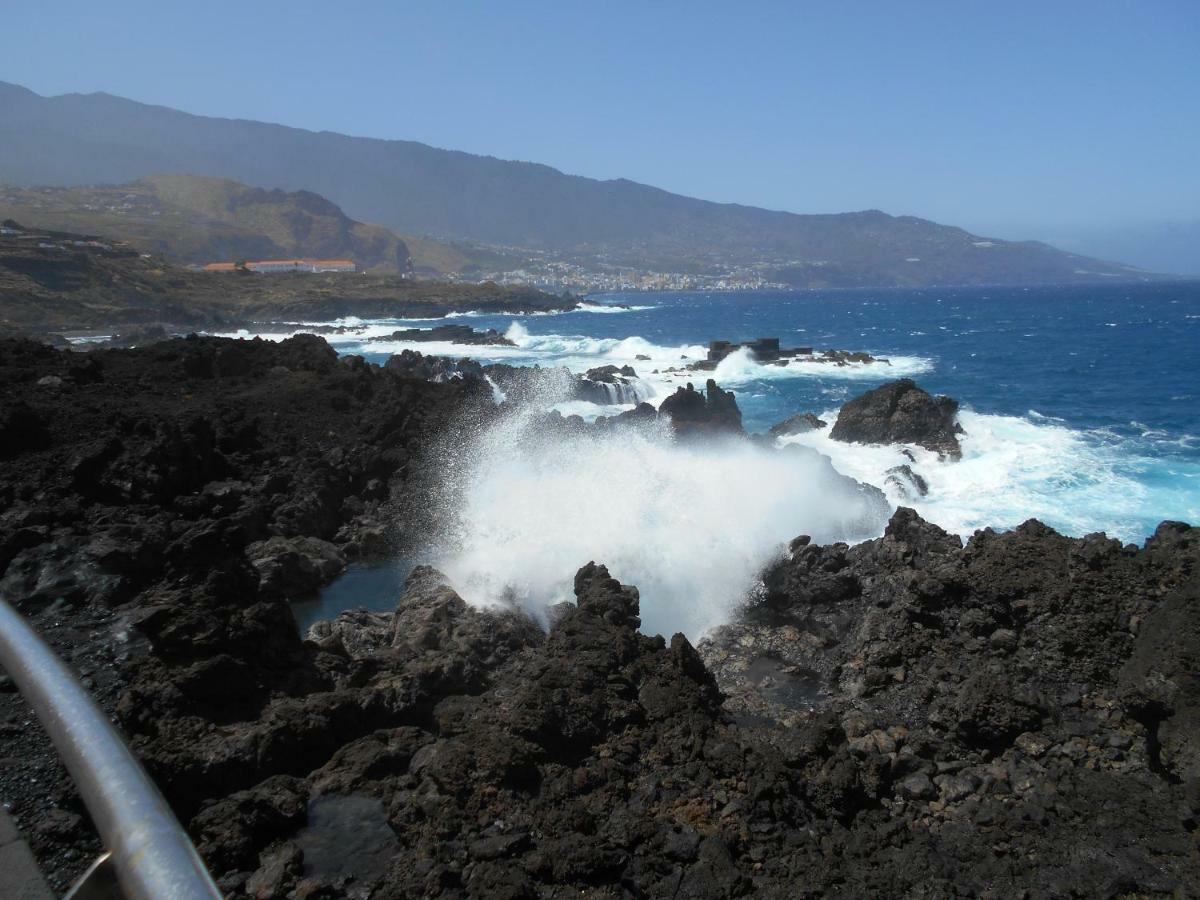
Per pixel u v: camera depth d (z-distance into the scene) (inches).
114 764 99.5
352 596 780.0
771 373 2146.9
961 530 922.7
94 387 1071.0
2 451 811.4
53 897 159.6
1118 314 5118.1
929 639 549.3
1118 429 1416.1
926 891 343.3
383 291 5393.7
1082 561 541.3
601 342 2876.5
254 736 441.7
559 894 343.3
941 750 459.8
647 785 408.5
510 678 541.0
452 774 402.6
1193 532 549.6
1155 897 332.2
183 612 523.2
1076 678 494.9
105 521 711.7
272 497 884.6
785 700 552.4
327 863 375.6
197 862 87.9
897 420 1253.1
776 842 374.0
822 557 693.3
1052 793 402.3
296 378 1224.2
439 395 1214.9
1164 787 395.5
